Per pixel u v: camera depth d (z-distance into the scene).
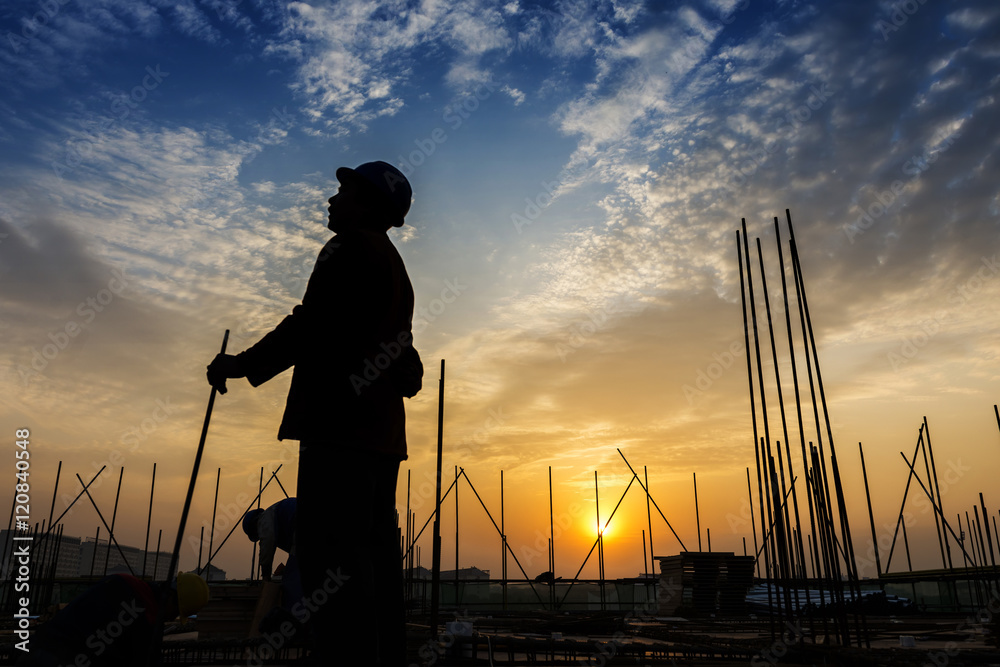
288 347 2.13
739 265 6.61
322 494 2.06
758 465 6.08
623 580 18.44
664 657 5.17
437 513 4.98
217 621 6.86
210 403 2.34
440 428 5.14
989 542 14.02
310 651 4.99
